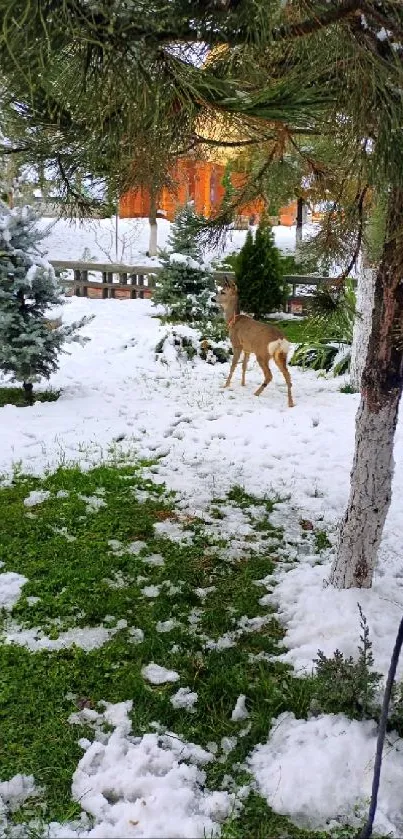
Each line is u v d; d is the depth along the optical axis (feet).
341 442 22.21
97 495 17.44
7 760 8.72
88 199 10.23
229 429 23.36
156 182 9.55
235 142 9.83
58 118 7.22
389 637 11.23
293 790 8.27
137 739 9.21
